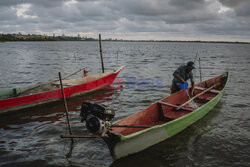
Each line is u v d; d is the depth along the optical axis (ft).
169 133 18.03
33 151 15.99
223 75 39.93
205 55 152.56
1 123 21.83
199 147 16.88
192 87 24.66
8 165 14.03
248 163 14.74
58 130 19.93
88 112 13.33
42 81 45.91
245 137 18.70
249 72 61.87
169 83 44.45
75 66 75.05
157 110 21.95
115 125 15.43
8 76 51.01
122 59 110.73
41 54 136.05
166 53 180.86
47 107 27.73
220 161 14.97
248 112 25.45
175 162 14.79
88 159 14.99
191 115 20.22
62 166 14.08
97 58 116.16
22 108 25.49
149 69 68.69
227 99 31.35
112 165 14.29
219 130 20.15
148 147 16.40
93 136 12.62
